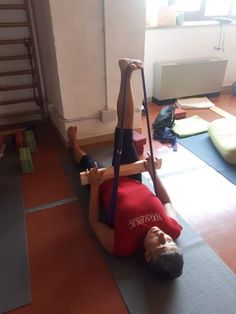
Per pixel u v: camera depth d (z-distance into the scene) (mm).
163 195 1445
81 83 2023
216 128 2262
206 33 3104
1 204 1615
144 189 1349
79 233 1415
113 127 2305
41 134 2480
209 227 1443
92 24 1853
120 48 1993
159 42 2932
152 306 1067
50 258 1275
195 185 1760
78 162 1962
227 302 1082
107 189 1354
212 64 3096
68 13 1756
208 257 1270
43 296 1111
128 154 1420
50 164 2016
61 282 1167
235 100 3232
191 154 2107
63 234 1408
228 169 1911
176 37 2984
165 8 2787
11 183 1807
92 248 1326
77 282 1168
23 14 2326
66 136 2174
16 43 2369
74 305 1078
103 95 2139
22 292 1125
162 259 1008
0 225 1463
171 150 2160
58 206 1601
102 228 1280
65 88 1992
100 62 2006
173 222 1247
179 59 3135
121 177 1412
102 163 2014
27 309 1064
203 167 1944
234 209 1565
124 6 1855
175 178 1827
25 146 2166
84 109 2131
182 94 3146
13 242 1359
